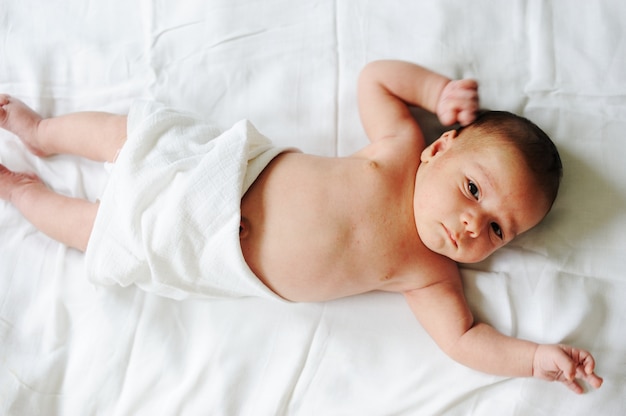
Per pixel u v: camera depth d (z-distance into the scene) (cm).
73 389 116
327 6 129
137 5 137
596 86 118
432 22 124
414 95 119
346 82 127
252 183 111
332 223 109
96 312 121
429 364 113
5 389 115
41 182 130
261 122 129
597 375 107
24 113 128
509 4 122
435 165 107
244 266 107
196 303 121
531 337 111
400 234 110
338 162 113
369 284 113
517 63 121
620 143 115
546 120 118
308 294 114
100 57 136
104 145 121
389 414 112
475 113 110
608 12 120
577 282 112
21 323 122
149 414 114
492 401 110
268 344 117
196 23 134
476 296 115
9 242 127
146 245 106
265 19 131
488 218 101
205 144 111
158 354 117
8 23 138
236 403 114
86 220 118
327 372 115
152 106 118
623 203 113
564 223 115
